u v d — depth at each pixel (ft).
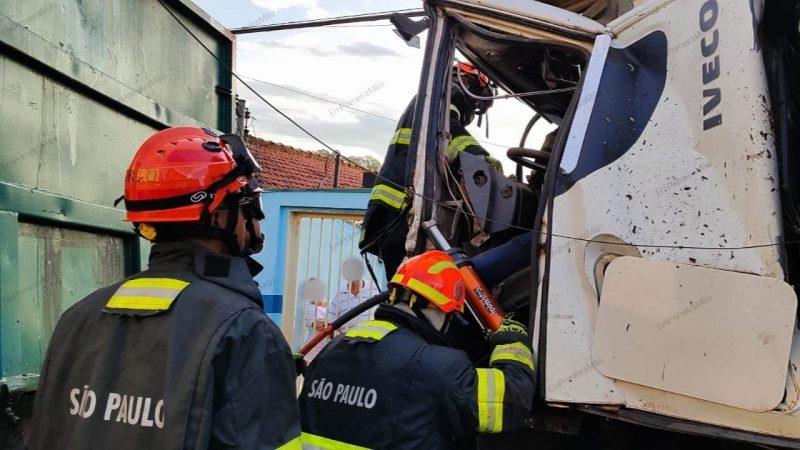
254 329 4.89
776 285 6.11
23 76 6.25
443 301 7.64
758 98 6.46
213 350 4.62
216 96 10.53
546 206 7.67
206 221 5.27
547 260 7.47
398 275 7.95
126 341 4.93
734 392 6.23
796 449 6.02
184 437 4.43
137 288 5.11
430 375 6.90
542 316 7.36
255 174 5.78
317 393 7.43
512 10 8.59
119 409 4.71
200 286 5.08
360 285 19.80
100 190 7.63
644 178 7.22
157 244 5.41
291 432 4.93
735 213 6.53
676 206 6.95
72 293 7.15
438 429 6.91
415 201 8.76
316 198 21.04
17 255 6.00
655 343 6.73
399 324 7.55
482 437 8.70
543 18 8.42
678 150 7.08
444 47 9.08
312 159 37.24
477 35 8.91
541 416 7.70
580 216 7.44
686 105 7.13
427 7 9.16
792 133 6.68
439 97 9.01
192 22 9.70
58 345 5.19
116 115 7.93
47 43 6.48
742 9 6.68
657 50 7.59
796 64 6.73
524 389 6.92
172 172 5.22
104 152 7.69
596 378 7.10
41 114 6.53
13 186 6.00
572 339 7.26
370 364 7.19
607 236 7.29
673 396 6.68
